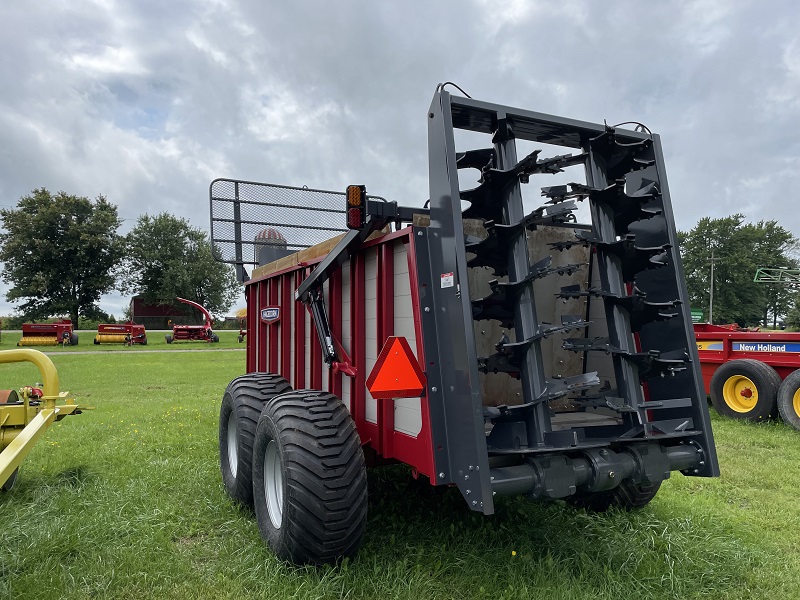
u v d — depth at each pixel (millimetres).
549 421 2871
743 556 3471
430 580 3016
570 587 2977
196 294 60375
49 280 49875
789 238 65625
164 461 5367
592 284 3873
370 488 4473
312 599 2828
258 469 3568
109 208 53406
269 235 6363
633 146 3330
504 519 3879
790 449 6508
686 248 69375
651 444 3082
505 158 3023
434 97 2984
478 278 3475
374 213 3178
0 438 4504
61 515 3963
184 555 3414
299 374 4359
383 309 3221
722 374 8578
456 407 2752
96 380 14102
